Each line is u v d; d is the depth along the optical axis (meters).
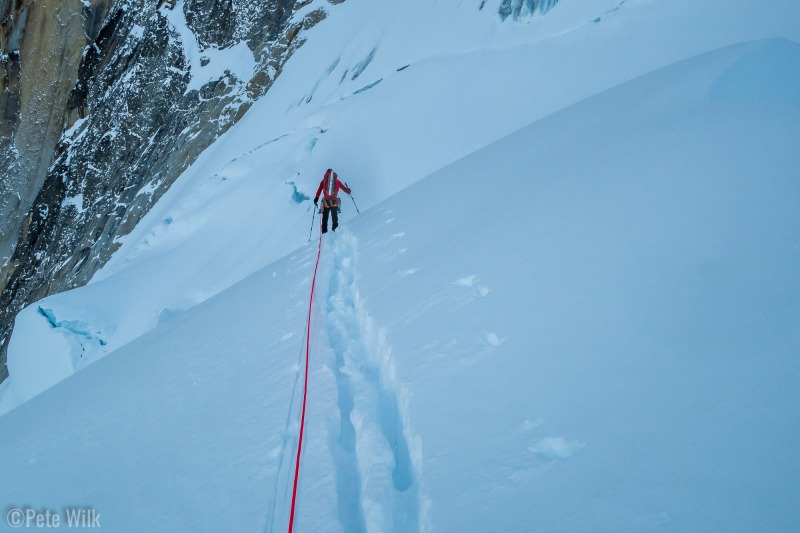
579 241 2.96
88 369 6.41
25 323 14.76
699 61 5.33
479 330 2.61
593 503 1.37
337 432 2.50
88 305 14.58
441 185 6.75
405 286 3.80
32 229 30.16
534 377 2.02
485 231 3.98
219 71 26.27
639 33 8.73
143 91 28.91
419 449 1.96
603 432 1.59
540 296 2.61
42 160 34.12
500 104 10.09
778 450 1.25
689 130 3.62
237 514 2.04
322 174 12.58
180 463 2.60
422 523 1.62
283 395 2.95
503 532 1.41
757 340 1.63
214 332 5.10
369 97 14.37
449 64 12.62
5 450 3.97
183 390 3.69
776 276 1.87
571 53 9.67
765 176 2.53
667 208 2.76
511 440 1.75
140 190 25.27
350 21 21.05
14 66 35.41
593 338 2.07
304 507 1.95
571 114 6.43
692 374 1.63
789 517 1.08
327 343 3.61
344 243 6.99
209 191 17.39
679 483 1.30
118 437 3.30
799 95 3.38
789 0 6.76
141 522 2.21
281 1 25.73
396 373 2.61
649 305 2.08
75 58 34.50
